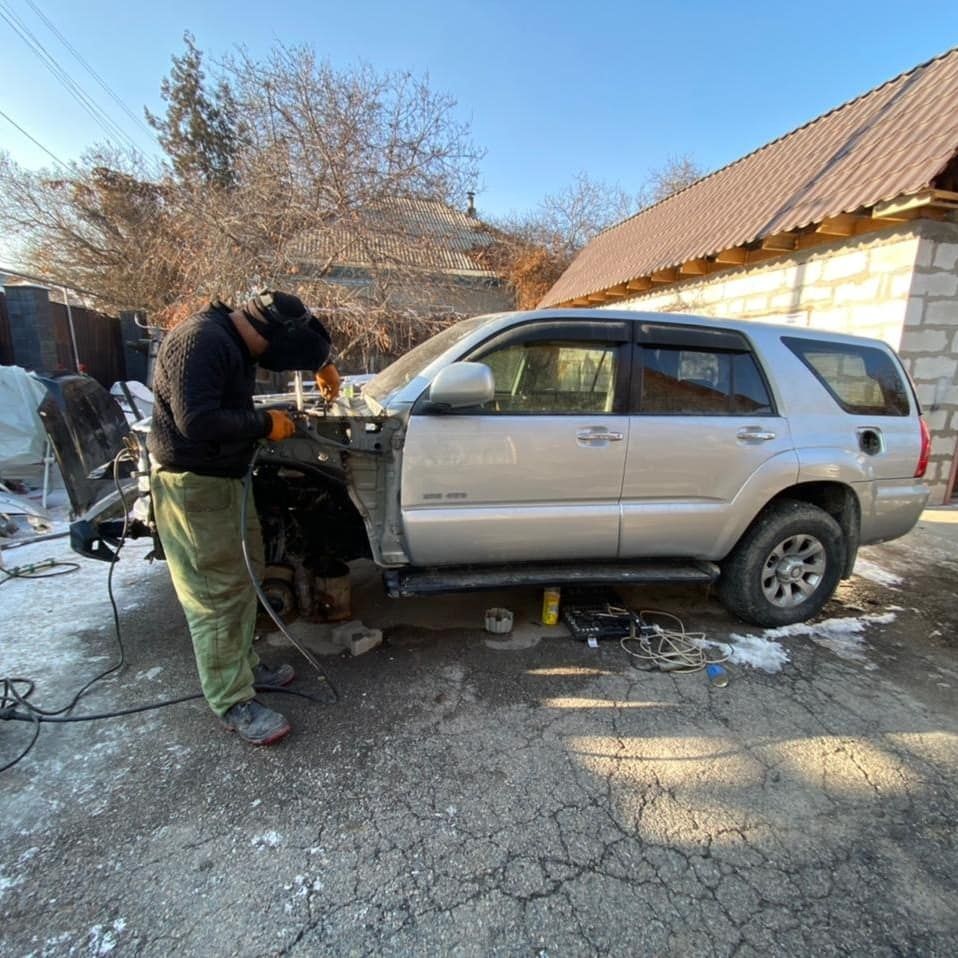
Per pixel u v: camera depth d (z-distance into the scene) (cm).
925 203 521
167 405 208
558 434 288
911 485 354
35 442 580
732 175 1014
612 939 157
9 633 322
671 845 188
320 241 1008
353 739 238
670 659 304
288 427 229
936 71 707
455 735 242
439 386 259
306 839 188
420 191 1015
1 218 1628
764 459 316
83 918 160
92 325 980
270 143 927
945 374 610
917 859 184
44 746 230
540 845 188
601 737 242
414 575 297
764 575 335
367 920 161
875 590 407
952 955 154
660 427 302
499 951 153
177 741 235
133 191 1583
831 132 812
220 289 903
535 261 1850
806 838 192
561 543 303
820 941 157
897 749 238
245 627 236
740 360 323
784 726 252
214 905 165
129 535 303
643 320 308
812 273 693
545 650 313
